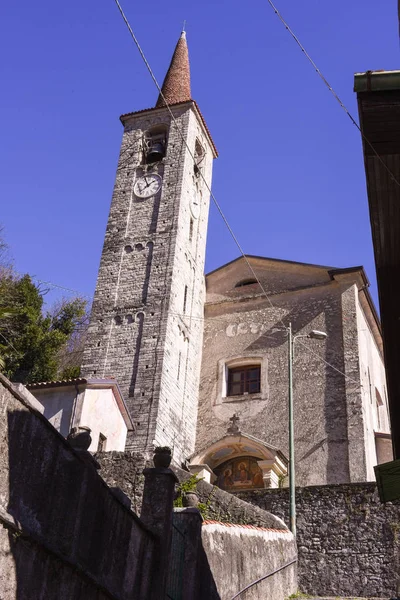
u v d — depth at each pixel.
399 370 11.40
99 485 8.80
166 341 27.06
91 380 22.25
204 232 33.50
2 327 32.19
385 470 9.79
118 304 28.94
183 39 41.06
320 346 27.66
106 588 8.59
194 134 34.41
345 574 16.59
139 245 30.47
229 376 29.39
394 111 8.36
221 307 31.31
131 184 32.78
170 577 10.70
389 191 9.09
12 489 7.14
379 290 10.51
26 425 7.49
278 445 25.95
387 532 16.80
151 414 25.12
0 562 6.79
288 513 18.17
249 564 13.79
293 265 30.84
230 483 25.52
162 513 10.24
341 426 25.30
